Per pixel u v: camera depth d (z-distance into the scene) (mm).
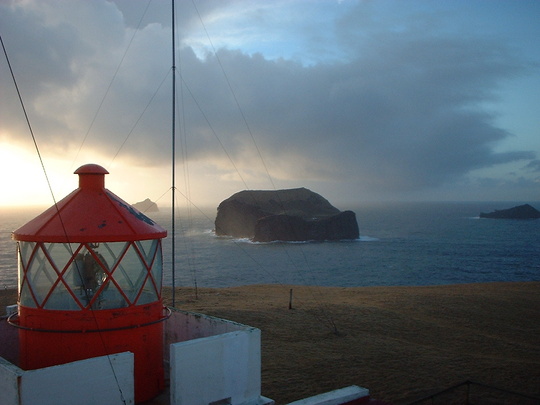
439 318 27250
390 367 16469
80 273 7094
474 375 15609
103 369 6332
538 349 21172
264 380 14805
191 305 28016
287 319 23859
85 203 7492
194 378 6984
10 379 5867
